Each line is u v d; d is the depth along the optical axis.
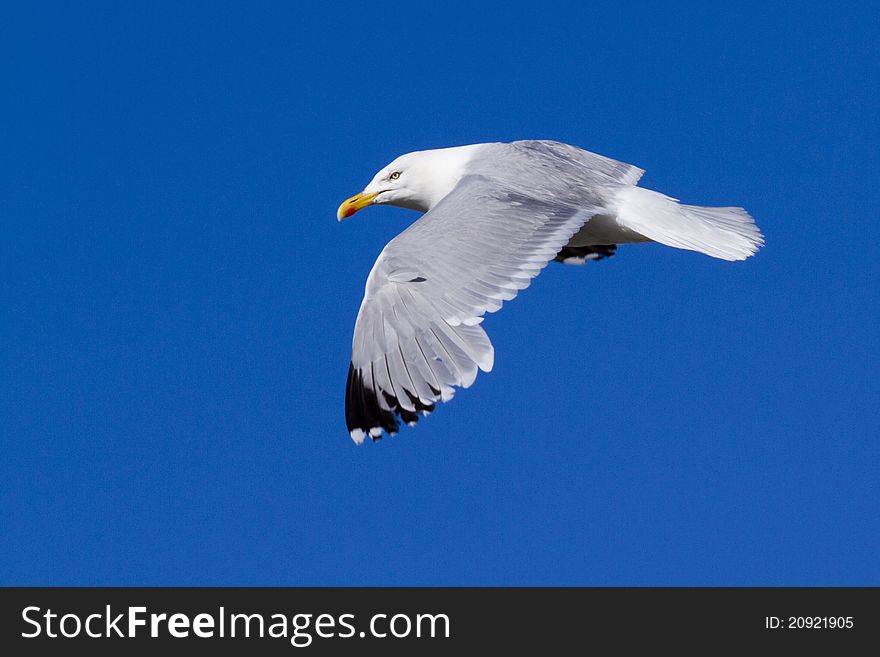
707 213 11.97
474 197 10.82
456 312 9.91
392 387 9.80
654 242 12.12
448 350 9.75
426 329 9.86
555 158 12.07
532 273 10.20
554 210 10.79
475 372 9.66
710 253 11.50
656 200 11.87
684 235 11.63
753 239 11.71
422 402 9.70
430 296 9.96
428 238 10.31
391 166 13.27
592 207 11.57
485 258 10.21
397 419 9.77
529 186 11.55
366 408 9.89
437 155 12.98
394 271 10.12
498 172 11.86
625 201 11.81
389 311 9.98
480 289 10.04
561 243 10.45
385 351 9.91
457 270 10.11
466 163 12.60
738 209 12.04
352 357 10.04
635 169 12.44
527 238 10.43
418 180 13.04
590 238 12.06
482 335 9.79
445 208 10.72
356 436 9.92
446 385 9.67
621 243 12.23
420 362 9.78
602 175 12.10
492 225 10.46
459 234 10.35
